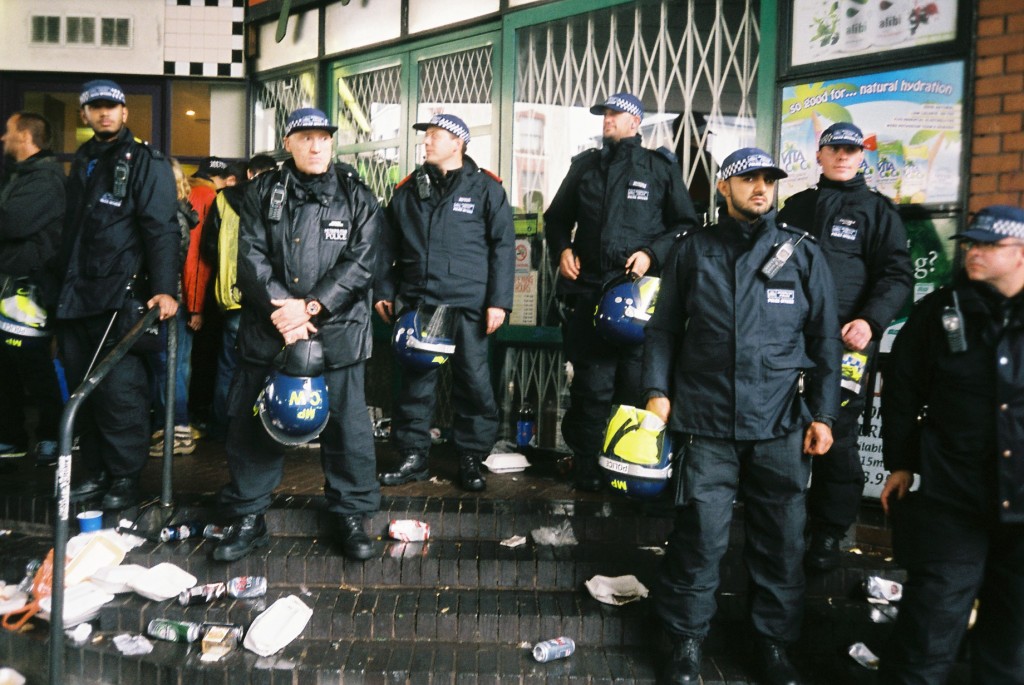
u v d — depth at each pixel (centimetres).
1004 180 395
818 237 382
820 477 374
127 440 413
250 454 380
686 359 326
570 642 345
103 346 414
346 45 670
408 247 455
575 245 462
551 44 560
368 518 415
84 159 416
